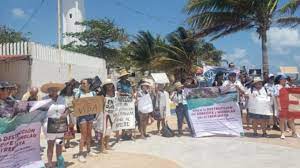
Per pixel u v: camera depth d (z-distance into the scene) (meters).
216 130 14.26
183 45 42.25
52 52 25.98
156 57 44.59
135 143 13.12
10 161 8.20
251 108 13.77
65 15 57.31
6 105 8.31
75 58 29.92
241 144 12.60
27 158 8.63
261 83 13.71
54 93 9.38
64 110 9.48
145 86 13.85
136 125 15.38
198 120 14.32
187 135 14.60
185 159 10.75
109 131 12.01
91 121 10.83
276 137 13.74
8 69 23.05
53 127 9.33
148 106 13.82
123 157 10.99
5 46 23.38
